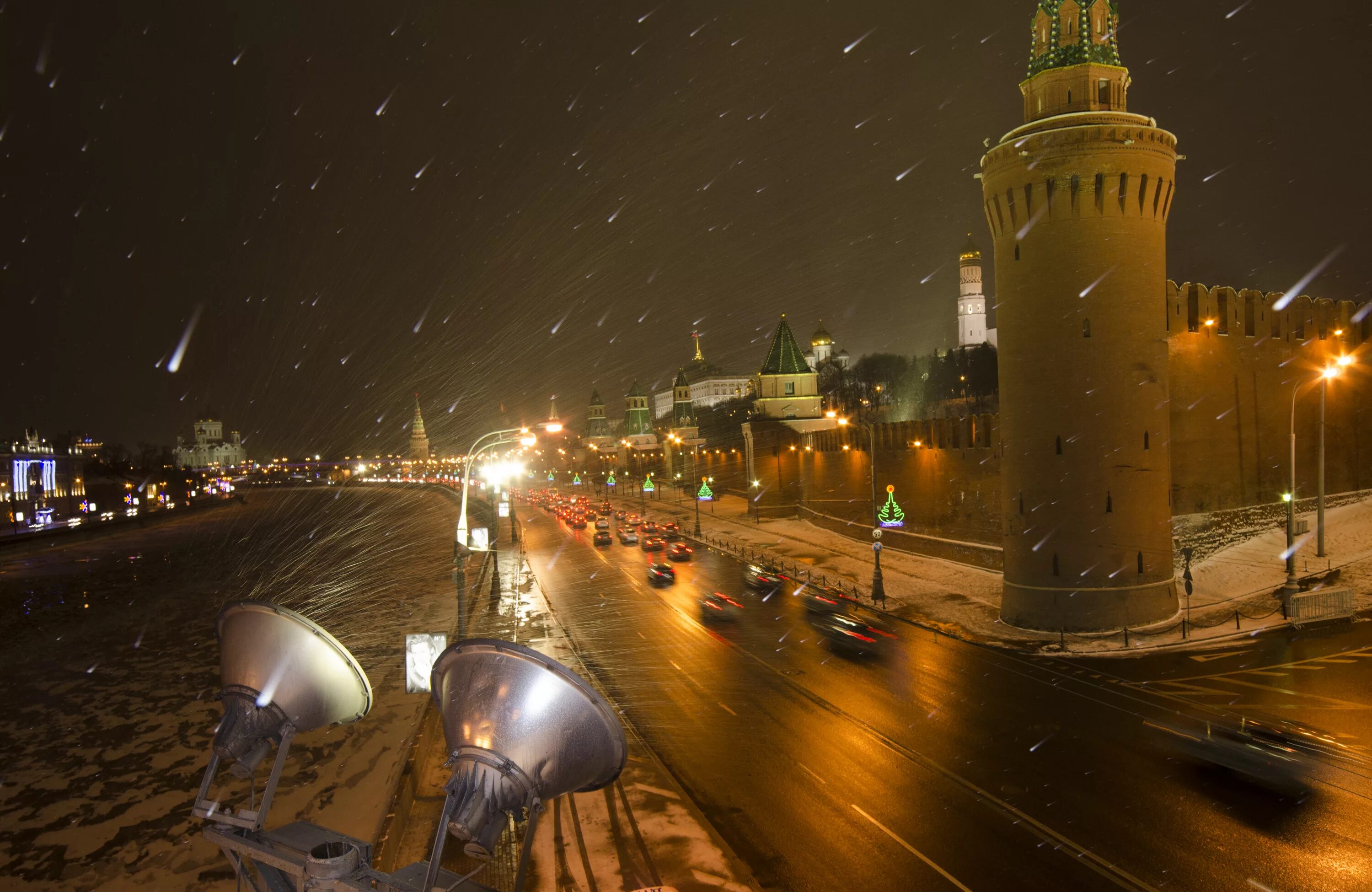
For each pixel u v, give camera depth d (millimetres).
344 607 43312
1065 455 28250
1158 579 27984
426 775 17219
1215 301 36000
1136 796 14734
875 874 12477
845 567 44562
